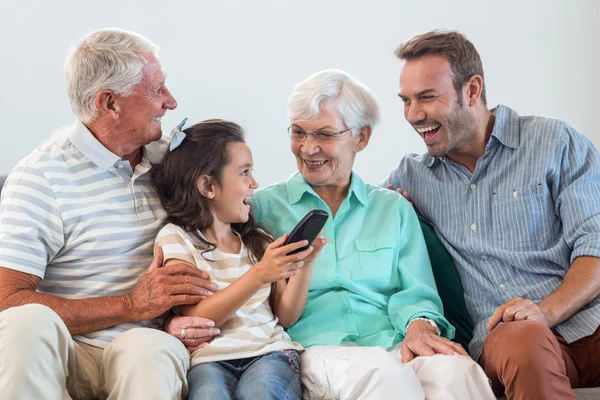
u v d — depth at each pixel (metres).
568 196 2.13
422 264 2.18
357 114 2.14
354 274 2.14
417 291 2.13
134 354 1.72
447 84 2.15
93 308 1.86
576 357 2.04
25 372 1.62
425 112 2.17
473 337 2.14
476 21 3.65
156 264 1.94
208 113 3.47
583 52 3.71
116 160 2.01
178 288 1.88
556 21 3.69
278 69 3.52
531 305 1.93
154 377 1.71
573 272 2.05
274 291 2.08
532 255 2.13
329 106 2.11
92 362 1.86
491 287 2.15
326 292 2.14
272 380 1.79
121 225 1.98
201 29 3.46
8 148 3.33
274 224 2.19
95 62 1.97
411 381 1.77
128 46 2.00
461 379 1.79
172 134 2.10
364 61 3.58
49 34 3.35
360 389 1.79
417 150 3.63
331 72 2.15
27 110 3.34
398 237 2.20
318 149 2.12
